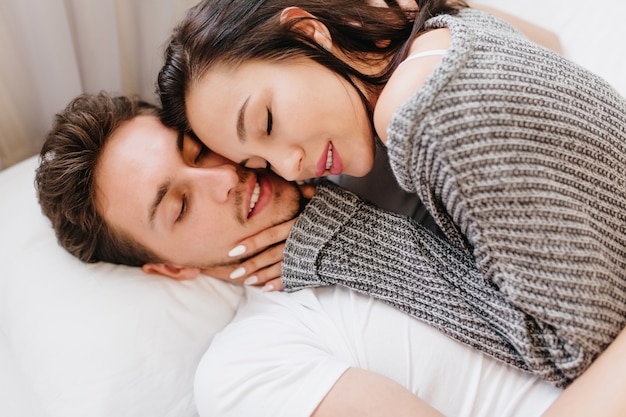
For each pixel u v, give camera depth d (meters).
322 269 0.76
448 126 0.58
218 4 0.73
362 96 0.72
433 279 0.70
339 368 0.65
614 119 0.64
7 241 0.87
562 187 0.59
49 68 1.02
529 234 0.58
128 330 0.77
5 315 0.83
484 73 0.60
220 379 0.68
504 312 0.64
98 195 0.80
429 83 0.59
